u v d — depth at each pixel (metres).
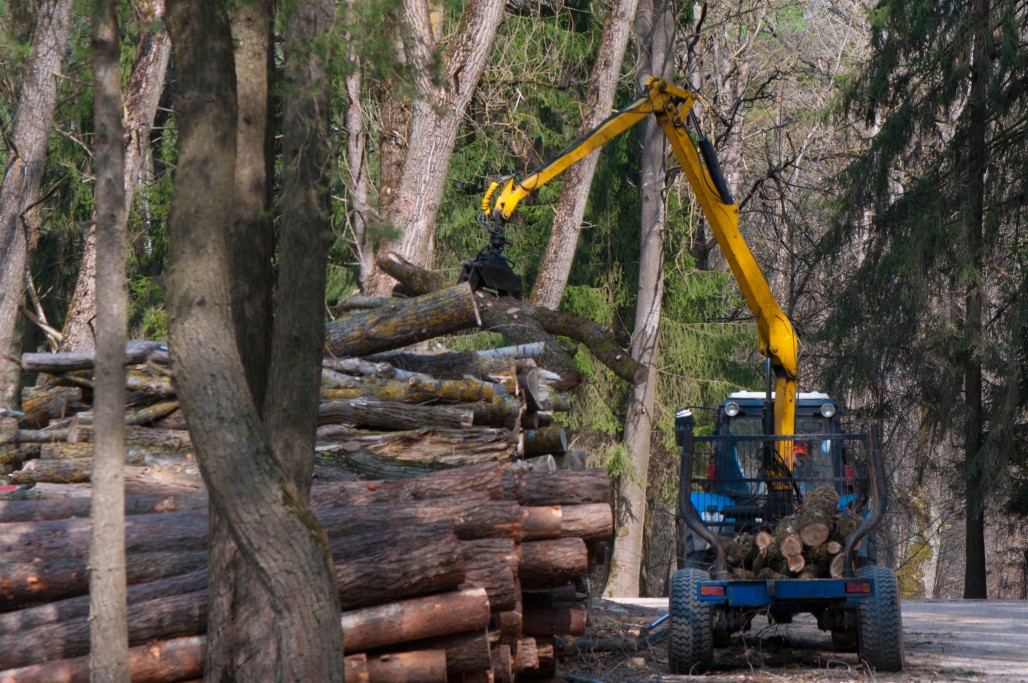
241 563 7.68
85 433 10.70
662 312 37.38
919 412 37.62
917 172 35.72
